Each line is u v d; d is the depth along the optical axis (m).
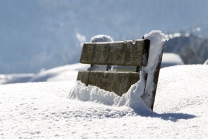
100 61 7.34
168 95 6.98
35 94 6.82
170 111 6.16
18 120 4.91
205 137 3.96
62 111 5.28
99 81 6.98
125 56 6.40
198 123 4.62
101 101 6.62
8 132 4.32
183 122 4.71
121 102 5.94
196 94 6.52
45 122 4.80
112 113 5.30
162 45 5.86
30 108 5.49
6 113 5.29
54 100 6.16
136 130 4.33
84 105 5.70
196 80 7.54
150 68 5.86
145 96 5.80
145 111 5.48
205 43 139.62
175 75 8.20
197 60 129.75
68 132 4.28
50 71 137.25
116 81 6.40
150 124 4.62
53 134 4.18
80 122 4.82
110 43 7.11
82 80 7.70
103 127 4.53
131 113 5.35
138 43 6.02
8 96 6.62
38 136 4.11
